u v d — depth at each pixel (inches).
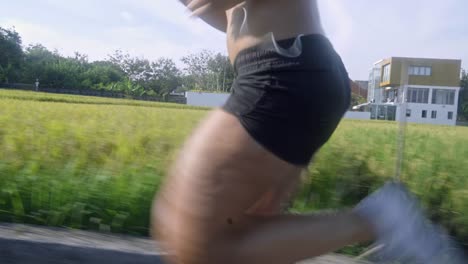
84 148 170.2
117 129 236.8
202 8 57.4
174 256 56.7
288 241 55.4
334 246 57.2
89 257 97.8
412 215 60.8
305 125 54.2
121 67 3225.9
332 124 57.1
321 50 55.6
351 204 138.7
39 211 119.3
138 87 2844.5
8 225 113.7
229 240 54.3
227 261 54.4
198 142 55.2
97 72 3034.0
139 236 113.3
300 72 53.7
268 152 53.5
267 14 56.1
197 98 1866.4
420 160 170.6
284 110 53.2
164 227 56.2
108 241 105.4
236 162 53.3
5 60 2933.1
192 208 53.7
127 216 116.6
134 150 175.0
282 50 54.1
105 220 118.3
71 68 2930.6
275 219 56.7
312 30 56.4
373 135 297.0
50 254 98.4
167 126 268.4
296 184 59.0
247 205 54.7
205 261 54.7
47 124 238.8
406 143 234.5
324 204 135.5
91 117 354.0
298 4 56.6
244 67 55.6
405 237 58.8
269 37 54.9
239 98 54.5
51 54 3255.4
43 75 2812.5
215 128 54.6
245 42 56.7
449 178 146.6
